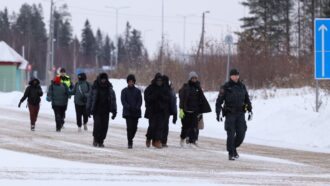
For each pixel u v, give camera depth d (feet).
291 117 208.64
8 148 145.07
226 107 136.05
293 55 379.14
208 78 351.25
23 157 127.54
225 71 352.69
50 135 181.37
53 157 130.11
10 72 550.36
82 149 148.05
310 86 298.76
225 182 101.76
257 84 350.23
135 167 118.62
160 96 157.89
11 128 201.46
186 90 162.20
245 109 137.28
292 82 326.24
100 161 126.21
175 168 119.24
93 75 437.58
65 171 109.19
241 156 145.69
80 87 196.54
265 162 135.44
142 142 172.45
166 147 160.04
